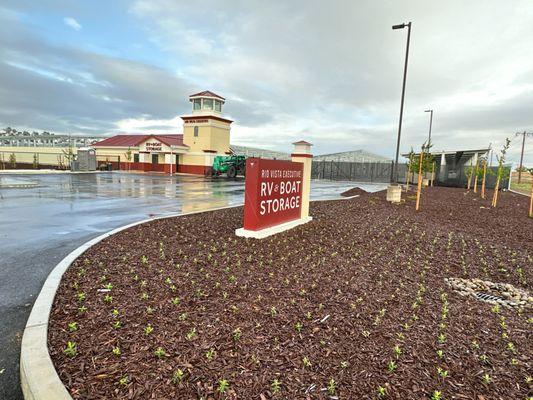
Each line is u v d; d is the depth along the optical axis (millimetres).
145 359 2686
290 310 3691
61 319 3307
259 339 3051
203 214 10172
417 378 2588
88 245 6109
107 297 3760
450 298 4309
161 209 11711
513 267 5867
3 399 2400
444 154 35219
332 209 12398
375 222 9750
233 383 2438
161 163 41406
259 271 5008
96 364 2609
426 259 6148
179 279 4508
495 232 8938
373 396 2367
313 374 2582
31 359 2615
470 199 18375
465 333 3344
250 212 7250
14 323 3420
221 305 3752
